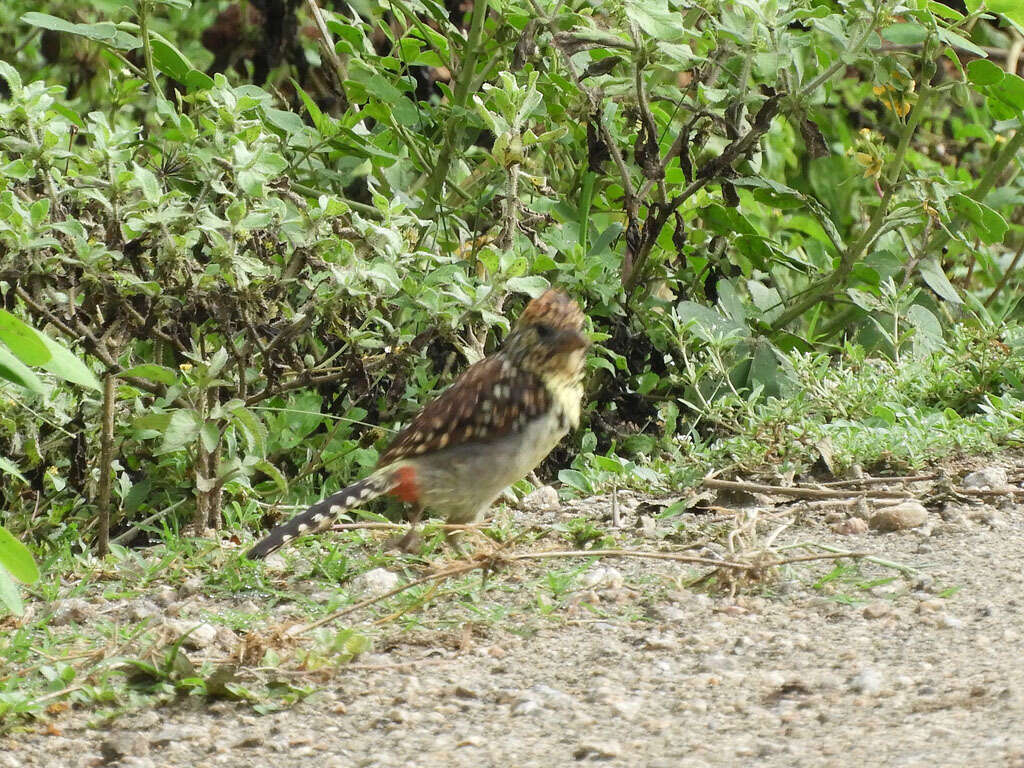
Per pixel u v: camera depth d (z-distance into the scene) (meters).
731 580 8.54
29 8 16.16
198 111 11.43
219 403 10.30
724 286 13.34
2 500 10.58
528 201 13.77
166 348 11.50
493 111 12.77
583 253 12.39
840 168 18.25
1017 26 12.61
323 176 13.14
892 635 7.59
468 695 7.14
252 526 10.85
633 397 12.49
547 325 8.84
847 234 18.19
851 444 11.09
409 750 6.45
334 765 6.35
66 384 10.38
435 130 13.83
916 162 18.14
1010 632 7.45
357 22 13.65
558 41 11.85
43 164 9.73
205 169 10.20
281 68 15.29
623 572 9.11
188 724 6.92
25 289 9.59
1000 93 12.84
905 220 13.55
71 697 7.16
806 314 15.84
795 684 6.89
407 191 13.98
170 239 9.62
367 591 8.96
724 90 12.70
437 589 8.66
